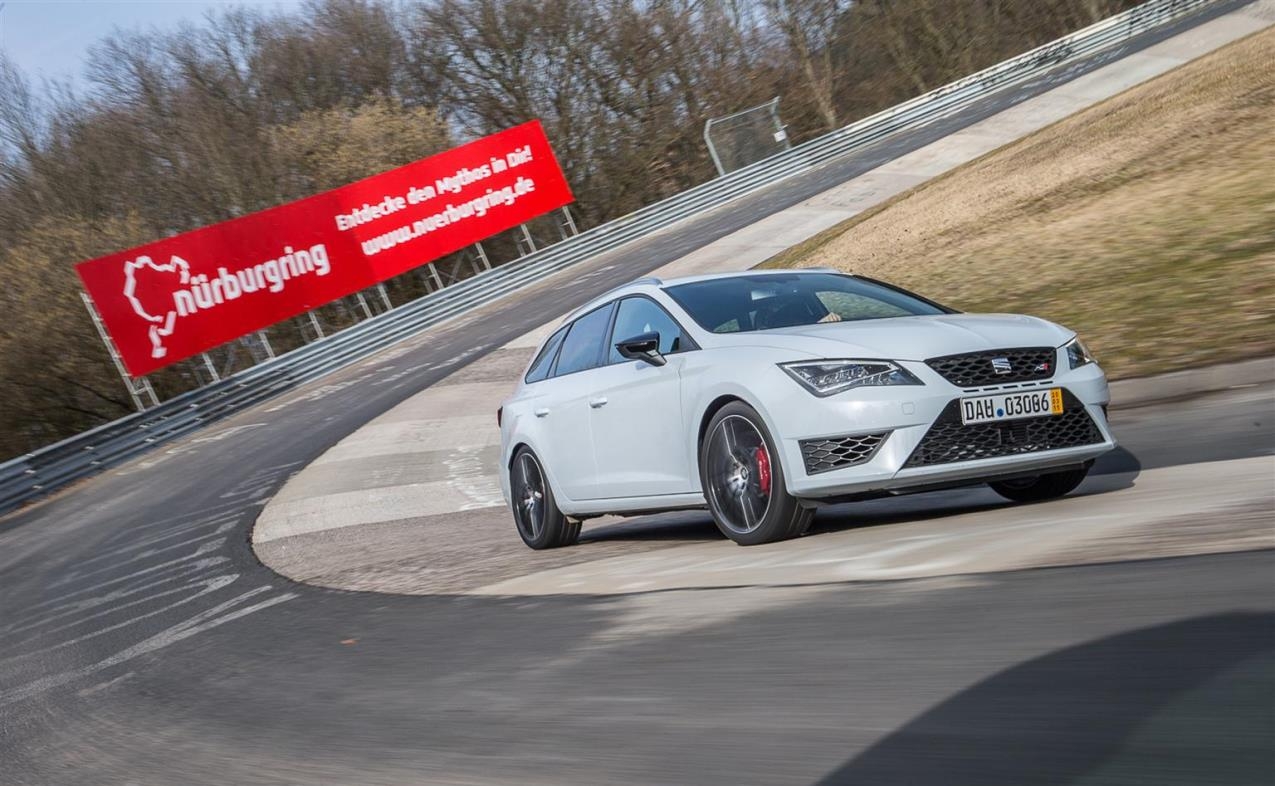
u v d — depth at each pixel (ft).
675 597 13.12
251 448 62.18
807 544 15.02
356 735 10.48
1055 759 6.27
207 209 125.49
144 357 81.97
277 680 14.16
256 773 10.04
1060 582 9.90
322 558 28.19
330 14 146.82
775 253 86.43
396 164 124.67
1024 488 17.51
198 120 126.31
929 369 14.56
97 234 105.19
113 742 12.89
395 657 13.76
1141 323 30.01
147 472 63.31
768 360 15.43
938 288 45.27
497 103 144.77
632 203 148.36
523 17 141.18
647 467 18.06
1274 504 11.44
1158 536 10.99
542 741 8.91
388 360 88.58
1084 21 183.42
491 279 106.52
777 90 161.68
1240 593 8.42
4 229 118.21
